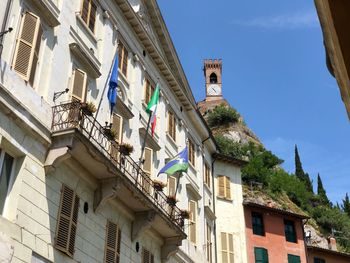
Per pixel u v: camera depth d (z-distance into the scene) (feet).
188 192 88.84
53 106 49.08
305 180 270.26
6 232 38.73
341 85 10.18
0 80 42.09
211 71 340.18
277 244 116.78
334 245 167.84
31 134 44.70
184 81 94.79
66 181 48.60
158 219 62.80
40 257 42.14
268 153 237.66
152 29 86.02
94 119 50.37
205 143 106.42
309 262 125.49
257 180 200.34
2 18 44.42
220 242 102.73
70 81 54.13
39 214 43.37
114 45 68.74
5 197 41.42
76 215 49.01
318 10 9.71
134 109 71.46
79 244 48.73
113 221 56.95
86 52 59.52
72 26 57.52
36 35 48.39
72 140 46.09
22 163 42.93
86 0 62.75
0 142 40.73
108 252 54.24
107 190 52.75
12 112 42.24
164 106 85.76
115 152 57.98
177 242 69.26
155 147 76.79
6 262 37.86
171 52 89.35
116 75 58.08
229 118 286.05
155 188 66.59
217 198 107.65
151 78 82.02
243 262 104.06
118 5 72.33
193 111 97.09
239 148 233.35
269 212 119.65
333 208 233.35
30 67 46.60
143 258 63.62
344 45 9.62
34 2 49.90
